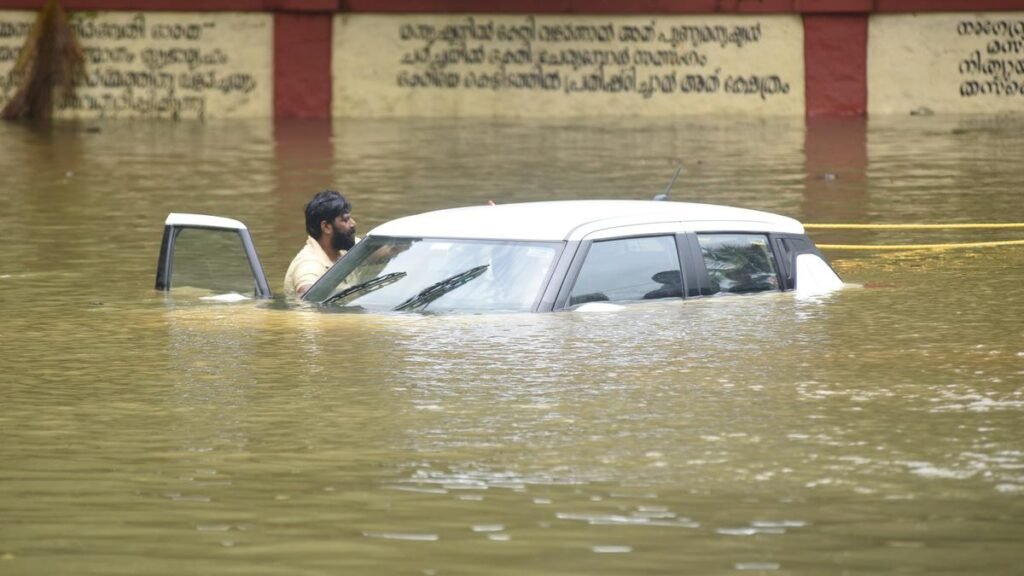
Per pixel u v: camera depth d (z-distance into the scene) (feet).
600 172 223.71
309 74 386.11
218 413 66.08
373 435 61.87
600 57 381.60
